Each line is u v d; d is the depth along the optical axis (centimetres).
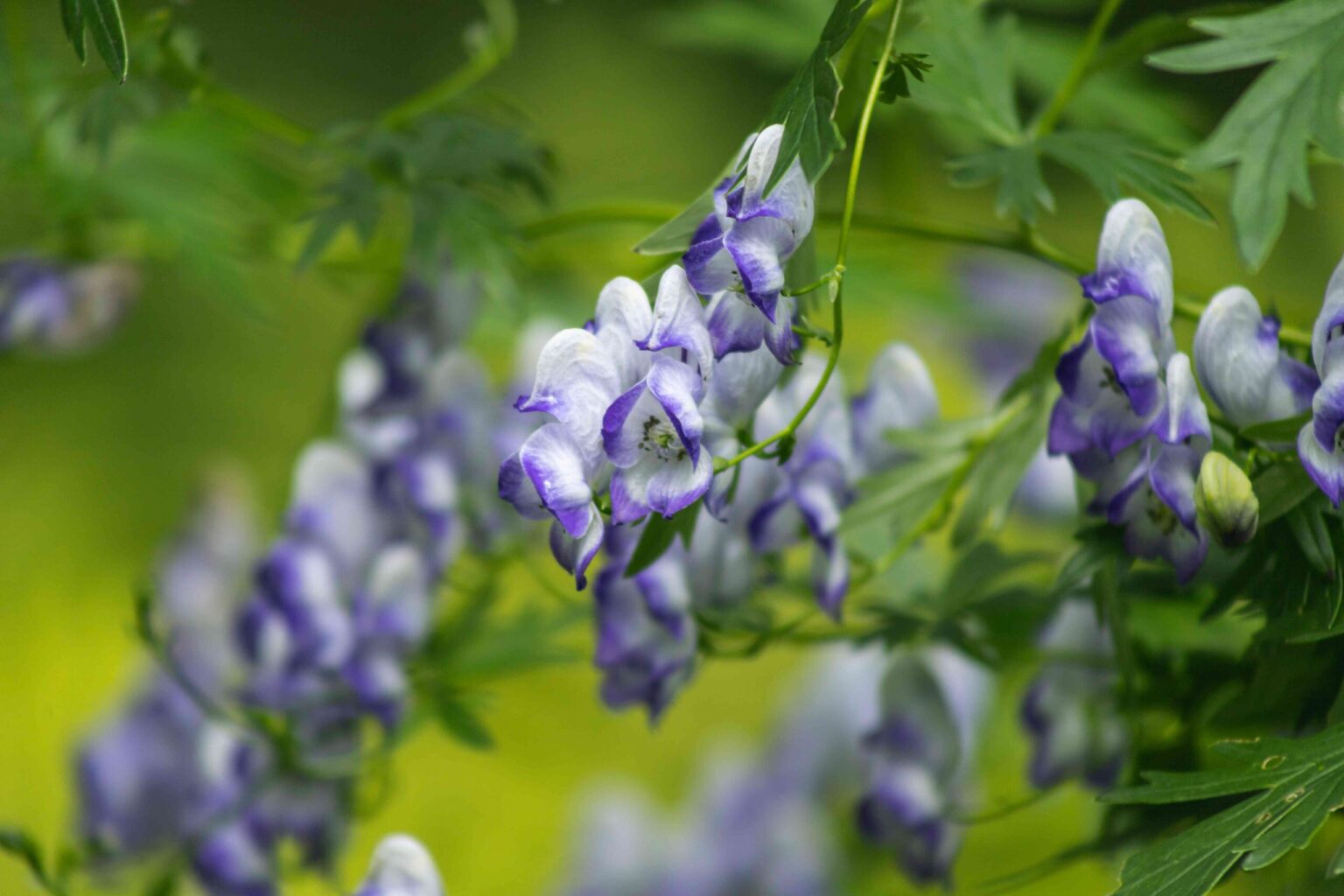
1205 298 106
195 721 140
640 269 133
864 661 163
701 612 104
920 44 108
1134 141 105
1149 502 99
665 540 98
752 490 104
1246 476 96
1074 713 110
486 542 117
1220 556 102
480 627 117
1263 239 97
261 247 131
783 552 107
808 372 104
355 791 117
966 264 163
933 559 112
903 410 106
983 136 108
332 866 117
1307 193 97
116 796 135
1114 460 99
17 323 136
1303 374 97
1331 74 98
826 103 94
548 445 94
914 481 105
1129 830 103
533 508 95
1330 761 94
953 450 105
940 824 110
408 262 119
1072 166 105
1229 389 97
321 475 117
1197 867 93
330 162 117
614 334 95
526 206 134
